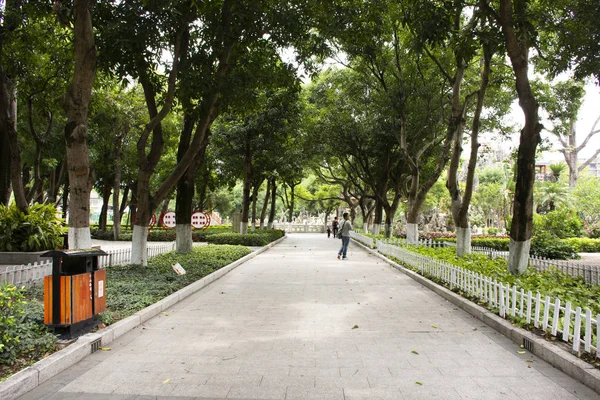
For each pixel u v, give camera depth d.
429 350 5.41
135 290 8.14
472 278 8.29
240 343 5.70
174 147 31.09
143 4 9.06
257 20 11.33
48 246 13.40
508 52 9.31
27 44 12.96
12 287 5.22
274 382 4.35
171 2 8.84
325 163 36.62
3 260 12.73
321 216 80.69
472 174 12.81
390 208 24.61
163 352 5.30
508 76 15.20
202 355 5.20
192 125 15.01
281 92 20.66
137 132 28.14
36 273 9.39
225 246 20.02
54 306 5.26
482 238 27.00
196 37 12.12
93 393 4.05
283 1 11.40
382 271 13.90
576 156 35.41
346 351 5.37
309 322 6.89
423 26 9.95
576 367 4.40
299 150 25.75
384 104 17.59
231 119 24.69
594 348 4.53
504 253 17.20
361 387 4.23
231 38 11.14
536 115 9.16
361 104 21.69
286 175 28.66
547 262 11.79
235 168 28.61
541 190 36.00
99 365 4.81
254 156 27.00
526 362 4.96
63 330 5.28
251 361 4.98
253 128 23.91
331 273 13.31
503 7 9.14
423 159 23.34
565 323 5.05
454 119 13.70
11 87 13.99
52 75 14.27
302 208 76.00
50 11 10.42
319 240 36.72
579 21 9.82
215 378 4.45
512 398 3.97
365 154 24.14
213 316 7.29
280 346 5.57
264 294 9.47
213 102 11.44
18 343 4.65
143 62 10.48
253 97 12.43
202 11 11.05
